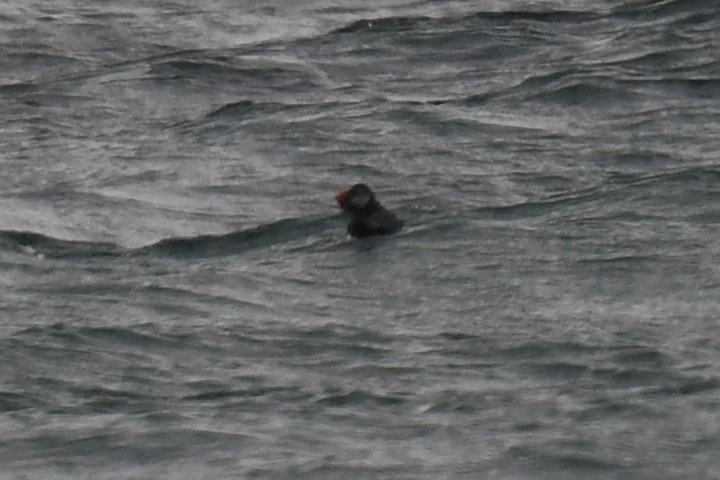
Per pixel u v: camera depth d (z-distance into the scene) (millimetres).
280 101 71125
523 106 68188
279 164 63031
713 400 43594
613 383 44656
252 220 57594
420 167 61969
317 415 43438
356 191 54656
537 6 81250
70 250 55250
